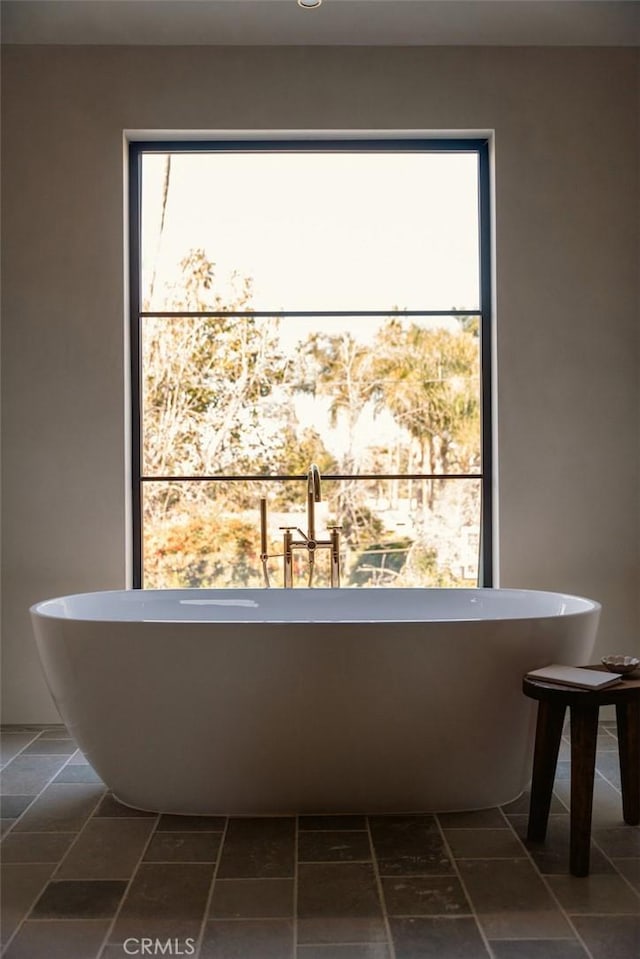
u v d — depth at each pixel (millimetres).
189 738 2529
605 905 2016
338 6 3387
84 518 3582
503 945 1842
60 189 3609
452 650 2488
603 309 3646
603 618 3629
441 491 3740
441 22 3502
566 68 3660
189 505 3727
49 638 2600
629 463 3645
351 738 2518
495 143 3650
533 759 2420
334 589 3381
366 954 1812
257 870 2213
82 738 2639
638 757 2510
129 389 3684
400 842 2391
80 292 3604
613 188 3660
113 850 2342
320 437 3736
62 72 3617
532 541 3631
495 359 3654
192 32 3547
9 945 1854
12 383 3586
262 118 3631
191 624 2479
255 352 3742
